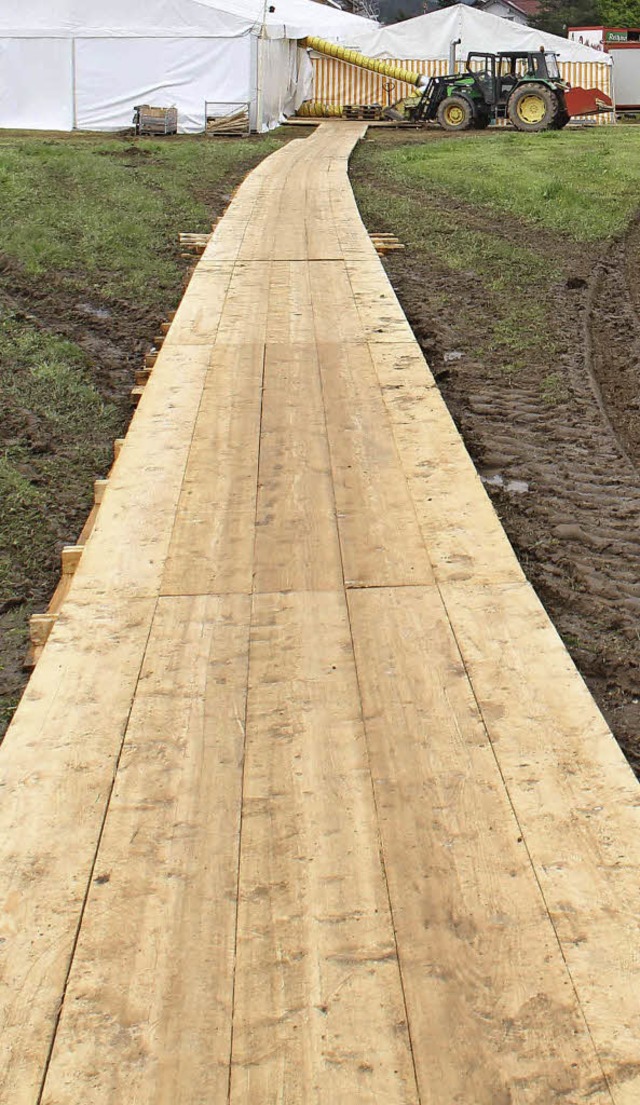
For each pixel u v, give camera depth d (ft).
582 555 20.26
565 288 42.01
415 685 12.99
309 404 22.93
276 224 44.62
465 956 9.29
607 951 9.30
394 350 26.81
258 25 92.89
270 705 12.64
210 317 29.91
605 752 11.77
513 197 57.67
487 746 11.87
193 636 14.07
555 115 97.30
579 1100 8.11
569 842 10.49
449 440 20.92
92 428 29.07
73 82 94.89
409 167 67.67
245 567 15.90
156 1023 8.75
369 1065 8.40
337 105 120.37
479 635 14.06
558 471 24.59
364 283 33.96
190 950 9.37
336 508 17.92
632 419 29.12
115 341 35.99
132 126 94.99
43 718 12.39
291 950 9.37
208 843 10.53
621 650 16.84
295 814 10.89
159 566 15.93
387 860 10.31
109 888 10.01
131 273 42.24
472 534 16.97
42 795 11.16
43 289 39.83
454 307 38.40
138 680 13.12
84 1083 8.29
